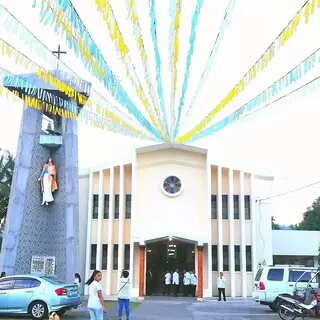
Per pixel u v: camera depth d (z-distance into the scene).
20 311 14.37
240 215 26.89
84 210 27.83
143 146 27.20
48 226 21.67
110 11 4.90
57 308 14.34
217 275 26.25
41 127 22.25
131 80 7.07
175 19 5.43
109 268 26.22
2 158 28.91
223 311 17.77
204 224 26.88
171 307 19.30
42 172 21.86
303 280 17.36
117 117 9.39
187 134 10.91
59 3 4.55
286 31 4.79
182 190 27.33
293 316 14.48
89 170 28.11
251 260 26.33
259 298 17.59
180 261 27.55
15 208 20.66
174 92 8.10
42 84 14.32
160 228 26.94
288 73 5.57
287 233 32.72
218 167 27.25
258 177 28.25
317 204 53.16
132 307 19.12
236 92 6.84
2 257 20.20
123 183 27.42
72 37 5.25
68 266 20.70
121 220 26.80
